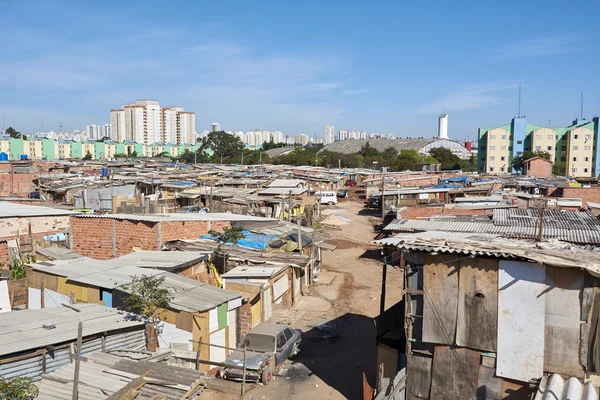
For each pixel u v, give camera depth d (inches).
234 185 2222.0
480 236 555.8
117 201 1521.9
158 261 753.0
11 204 1272.1
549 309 413.4
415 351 474.6
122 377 429.1
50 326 486.3
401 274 1143.0
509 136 4106.8
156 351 556.4
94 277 657.0
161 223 883.4
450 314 451.8
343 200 2586.1
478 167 4301.2
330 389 579.5
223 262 848.3
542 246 461.7
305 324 804.6
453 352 452.4
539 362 416.8
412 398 477.1
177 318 583.5
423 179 2719.0
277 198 1742.1
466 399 446.3
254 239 962.7
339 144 6727.4
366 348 707.4
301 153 5172.2
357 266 1218.0
